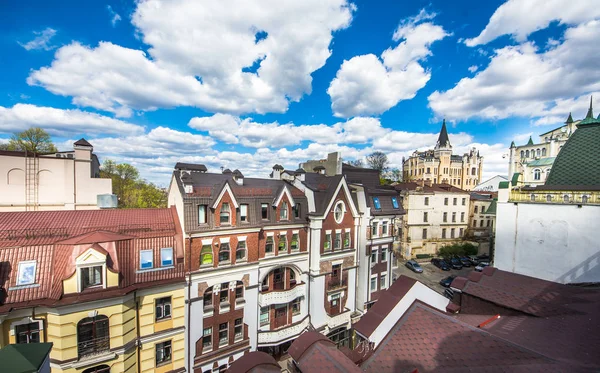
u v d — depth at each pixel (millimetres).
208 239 22984
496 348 7355
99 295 18156
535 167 49969
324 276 29406
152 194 63219
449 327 8680
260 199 26281
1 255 17500
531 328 8867
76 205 31547
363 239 32438
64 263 18062
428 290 12070
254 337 25531
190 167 28812
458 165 118562
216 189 23797
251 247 25000
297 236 28547
